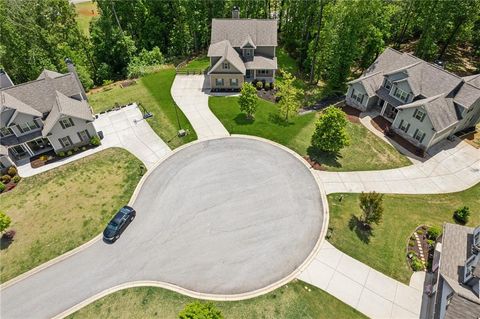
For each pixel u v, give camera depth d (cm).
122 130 4209
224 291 2536
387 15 5072
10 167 3638
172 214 3123
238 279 2609
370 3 4231
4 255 2856
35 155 3888
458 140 4047
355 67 5756
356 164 3697
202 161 3712
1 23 4694
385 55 4603
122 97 4894
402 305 2462
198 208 3170
